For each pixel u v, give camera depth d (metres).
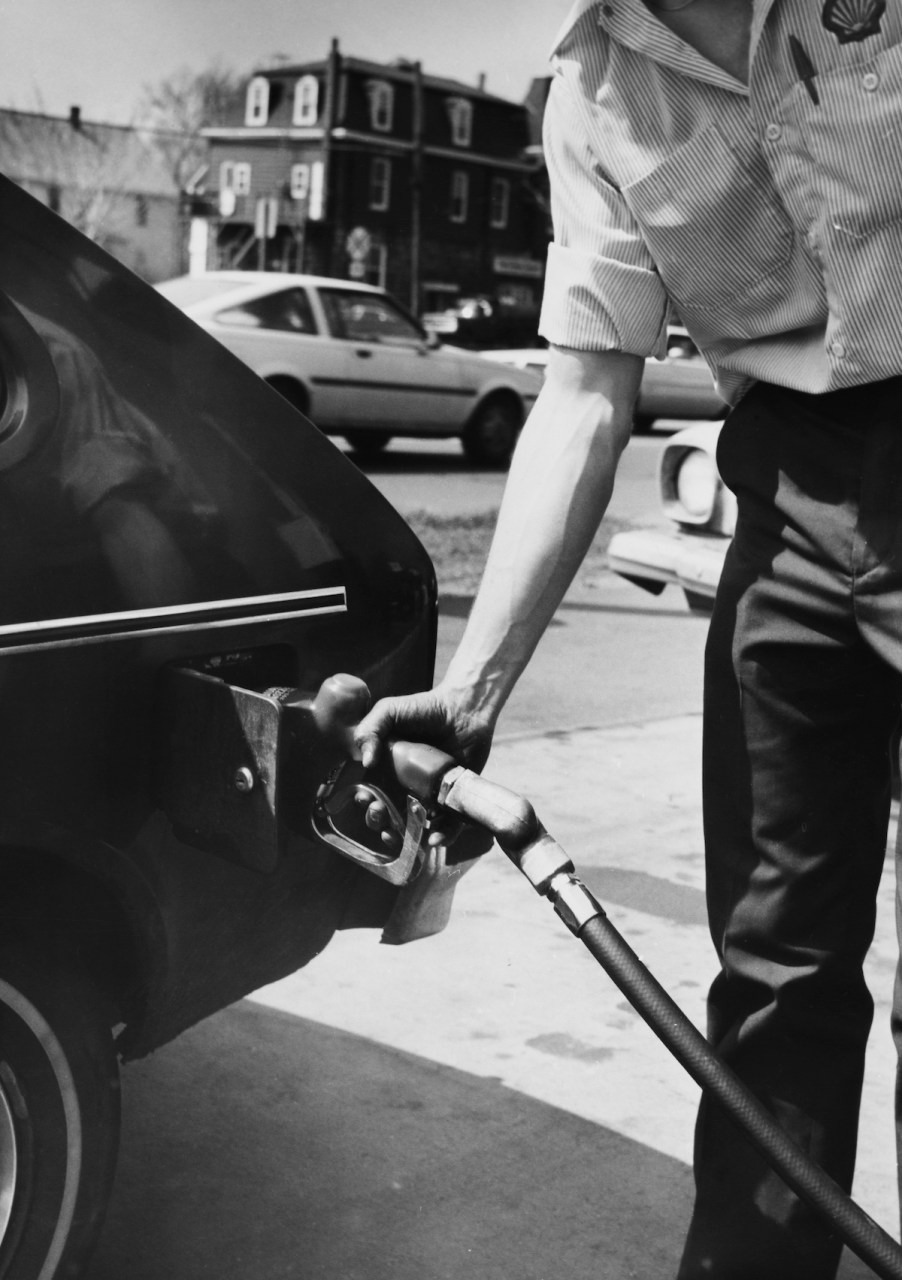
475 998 2.79
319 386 12.03
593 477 1.59
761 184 1.43
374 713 1.45
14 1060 1.52
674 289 1.52
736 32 1.40
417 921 1.73
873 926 1.70
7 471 1.45
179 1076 2.46
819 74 1.35
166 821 1.60
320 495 1.72
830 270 1.39
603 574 7.88
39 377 1.48
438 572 7.62
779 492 1.52
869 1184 2.26
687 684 5.46
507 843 1.30
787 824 1.62
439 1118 2.38
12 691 1.45
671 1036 1.22
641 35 1.43
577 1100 2.46
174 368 1.59
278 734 1.45
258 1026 2.64
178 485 1.57
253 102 50.50
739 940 1.68
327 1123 2.35
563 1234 2.10
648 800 3.95
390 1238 2.06
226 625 1.61
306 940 1.81
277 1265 1.99
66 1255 1.60
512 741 4.44
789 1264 1.72
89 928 1.59
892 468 1.44
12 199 1.49
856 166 1.35
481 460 13.21
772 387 1.54
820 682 1.57
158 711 1.57
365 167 51.53
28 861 1.51
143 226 36.81
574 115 1.52
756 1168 1.72
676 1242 2.10
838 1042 1.68
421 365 12.61
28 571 1.46
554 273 1.60
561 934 3.08
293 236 51.25
